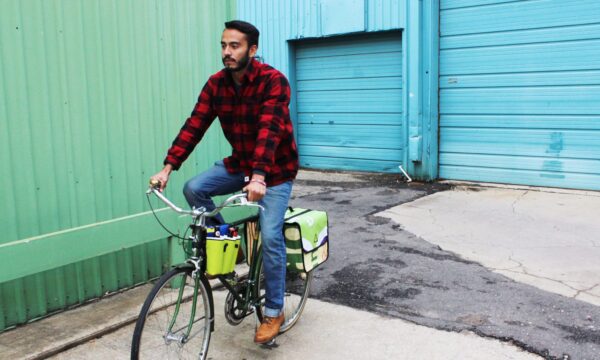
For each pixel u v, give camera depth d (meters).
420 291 4.20
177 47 4.41
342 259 4.99
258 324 3.61
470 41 8.26
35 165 3.55
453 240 5.50
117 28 3.98
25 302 3.60
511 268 4.66
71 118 3.73
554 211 6.55
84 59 3.78
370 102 9.63
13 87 3.40
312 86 10.35
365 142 9.80
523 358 3.15
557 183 7.80
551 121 7.73
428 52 8.45
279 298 3.21
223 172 3.20
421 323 3.64
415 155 8.76
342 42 9.80
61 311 3.81
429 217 6.44
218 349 3.33
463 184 8.42
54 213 3.68
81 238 3.44
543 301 3.95
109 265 4.11
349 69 9.80
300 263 3.34
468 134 8.49
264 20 10.51
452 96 8.55
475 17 8.16
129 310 3.83
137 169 4.20
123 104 4.05
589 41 7.30
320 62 10.16
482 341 3.36
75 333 3.46
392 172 9.52
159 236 3.94
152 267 4.42
